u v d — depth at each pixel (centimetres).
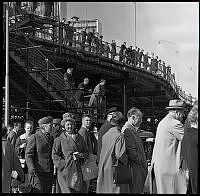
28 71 1809
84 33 2289
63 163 773
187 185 689
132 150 743
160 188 698
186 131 633
